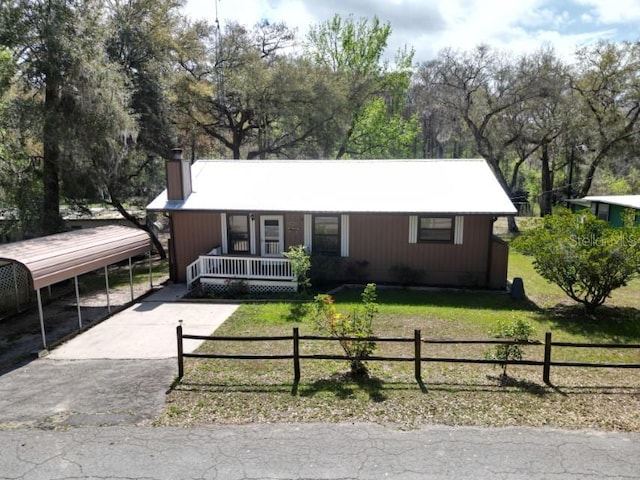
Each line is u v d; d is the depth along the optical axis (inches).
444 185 598.5
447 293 547.5
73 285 629.0
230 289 560.4
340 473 192.2
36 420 247.1
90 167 682.2
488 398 258.1
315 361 323.0
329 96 1074.7
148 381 296.7
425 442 213.9
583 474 188.4
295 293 557.9
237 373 304.0
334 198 585.3
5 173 642.8
